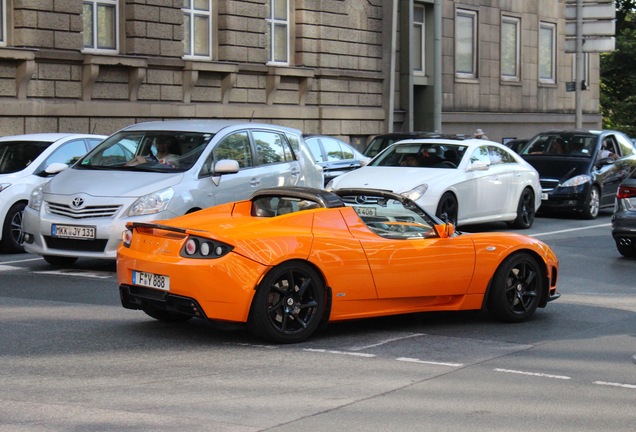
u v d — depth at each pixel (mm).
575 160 23281
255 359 8695
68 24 24312
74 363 8445
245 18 29156
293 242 9250
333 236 9516
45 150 16422
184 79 27391
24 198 15812
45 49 23766
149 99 26438
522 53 42375
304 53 31469
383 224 10031
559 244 17969
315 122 32000
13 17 23391
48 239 13453
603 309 11602
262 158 15227
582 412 7195
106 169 14156
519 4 42000
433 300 10281
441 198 17688
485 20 40125
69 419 6789
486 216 19125
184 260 9070
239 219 9727
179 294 9102
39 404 7156
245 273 8992
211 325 9492
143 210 13109
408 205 10219
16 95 23281
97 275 13367
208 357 8742
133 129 14875
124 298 9656
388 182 17578
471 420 6941
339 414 7031
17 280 12938
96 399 7309
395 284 9859
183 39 27609
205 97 28156
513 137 41844
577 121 32656
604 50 32188
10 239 15688
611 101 64188
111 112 25234
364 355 8969
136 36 25984
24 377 7938
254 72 29594
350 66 33156
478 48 39781
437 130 30750
